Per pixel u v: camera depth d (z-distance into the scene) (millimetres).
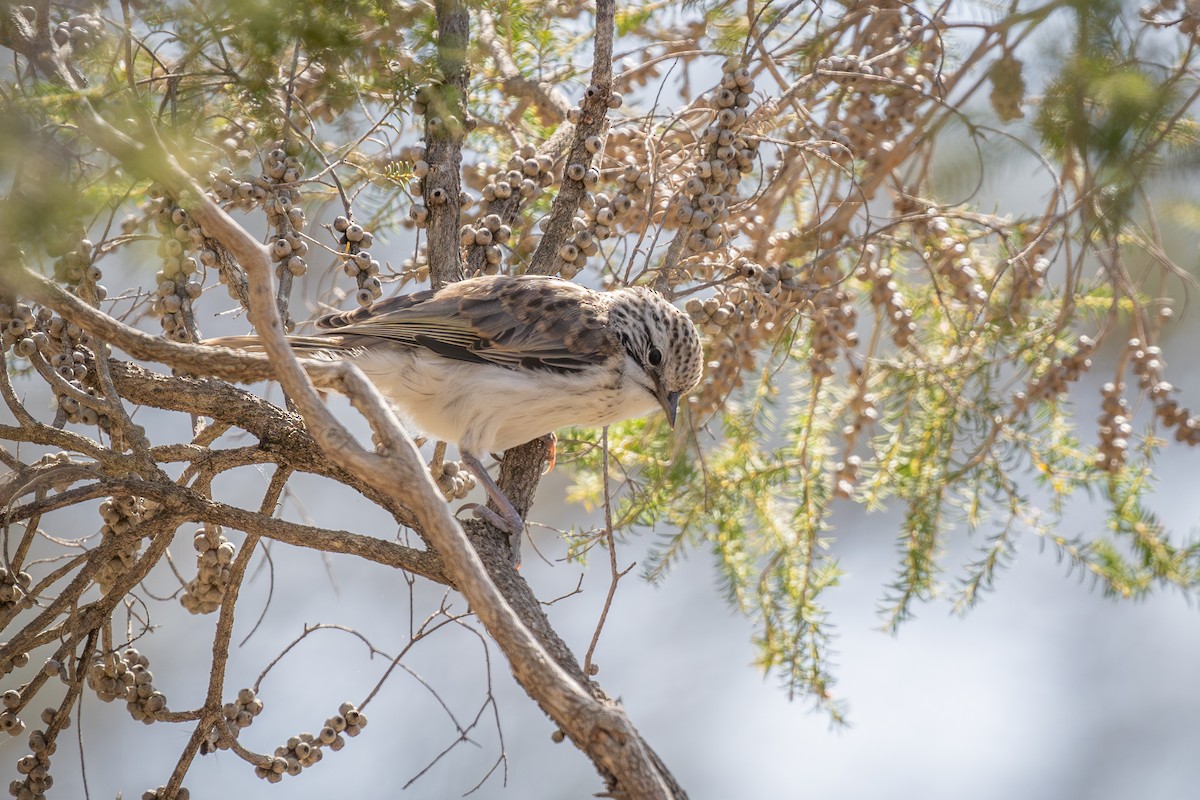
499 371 10195
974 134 9141
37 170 5617
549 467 11055
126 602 8883
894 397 11516
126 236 9055
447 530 6312
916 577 11023
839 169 10828
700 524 11289
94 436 14516
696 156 10039
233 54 7832
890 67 11023
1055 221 9852
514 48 11930
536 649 6246
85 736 17219
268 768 8398
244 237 6141
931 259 11164
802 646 10797
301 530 7980
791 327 11078
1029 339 11062
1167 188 7727
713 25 11016
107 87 6727
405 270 11070
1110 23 6816
